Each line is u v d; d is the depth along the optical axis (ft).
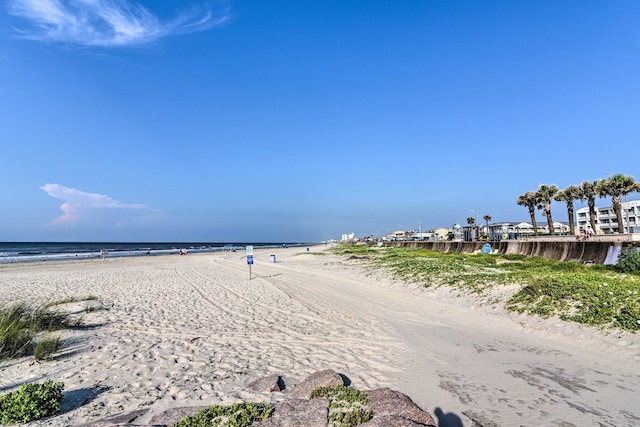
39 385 17.39
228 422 14.92
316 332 31.73
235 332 31.86
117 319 36.96
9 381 20.93
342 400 17.07
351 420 14.98
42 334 30.25
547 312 31.73
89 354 25.79
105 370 22.67
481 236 191.52
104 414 16.72
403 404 16.35
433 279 54.90
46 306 39.19
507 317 33.91
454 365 23.09
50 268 114.62
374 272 73.31
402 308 41.42
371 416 15.52
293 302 46.39
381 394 17.65
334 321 35.83
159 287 62.59
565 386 19.48
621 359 22.65
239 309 42.22
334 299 48.24
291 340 29.30
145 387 19.94
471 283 47.47
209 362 24.11
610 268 61.26
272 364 23.70
